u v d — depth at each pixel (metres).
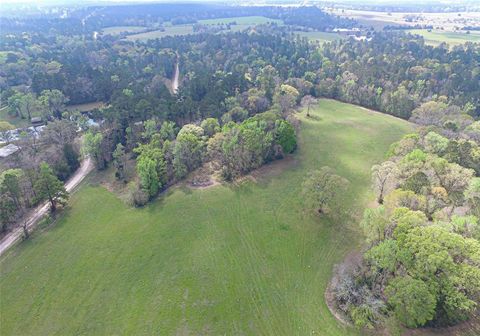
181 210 92.44
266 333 59.12
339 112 161.50
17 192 91.31
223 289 68.06
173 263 75.38
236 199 95.62
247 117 138.38
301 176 105.69
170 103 139.00
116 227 88.12
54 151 115.81
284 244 79.44
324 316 61.28
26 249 81.31
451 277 53.38
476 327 56.34
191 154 108.62
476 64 193.00
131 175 110.25
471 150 93.81
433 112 139.75
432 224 64.94
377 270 63.25
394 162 95.25
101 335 60.25
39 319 63.88
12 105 156.38
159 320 62.28
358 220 85.81
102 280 71.81
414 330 56.47
